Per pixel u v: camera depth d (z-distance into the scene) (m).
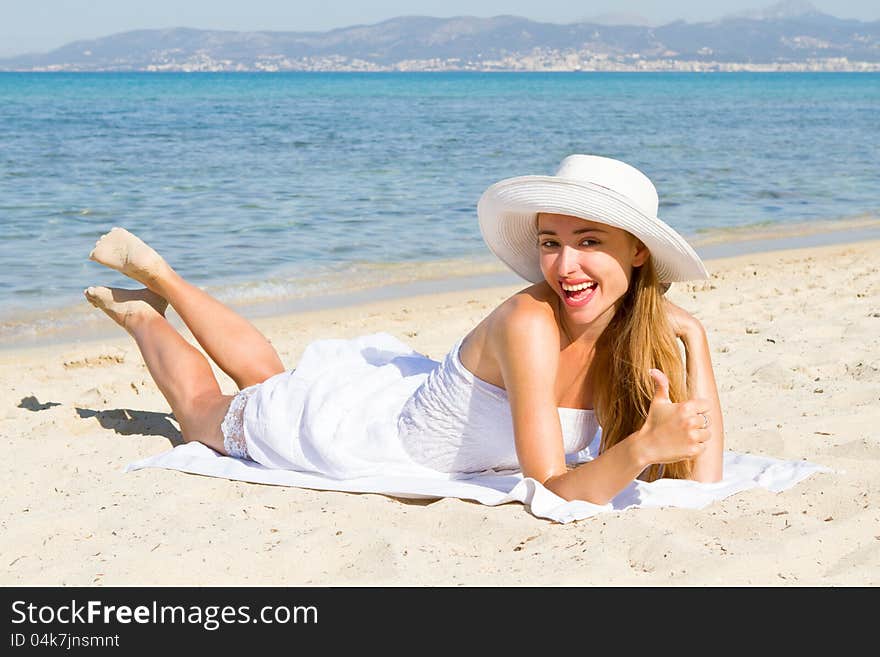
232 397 4.17
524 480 3.31
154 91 71.44
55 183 14.71
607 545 2.98
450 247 10.40
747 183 16.22
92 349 6.31
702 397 3.59
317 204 13.03
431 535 3.20
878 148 22.70
